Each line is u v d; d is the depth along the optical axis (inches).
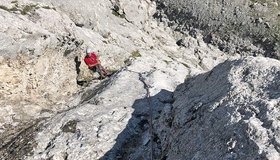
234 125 352.5
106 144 495.8
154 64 792.3
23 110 652.1
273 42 1330.0
